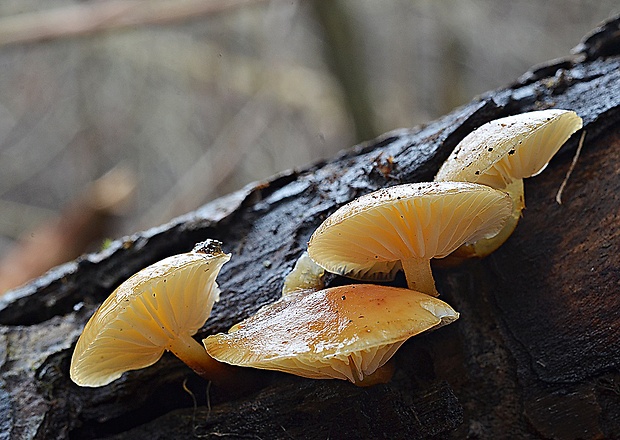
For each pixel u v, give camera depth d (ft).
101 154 3.46
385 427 0.87
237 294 0.94
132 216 3.51
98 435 0.93
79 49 3.13
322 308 0.83
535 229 0.90
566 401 0.87
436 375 0.89
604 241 0.88
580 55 0.97
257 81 2.84
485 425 0.89
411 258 0.86
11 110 3.52
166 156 3.55
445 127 0.94
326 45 2.49
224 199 1.01
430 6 2.84
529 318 0.89
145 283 0.83
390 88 3.03
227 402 0.90
